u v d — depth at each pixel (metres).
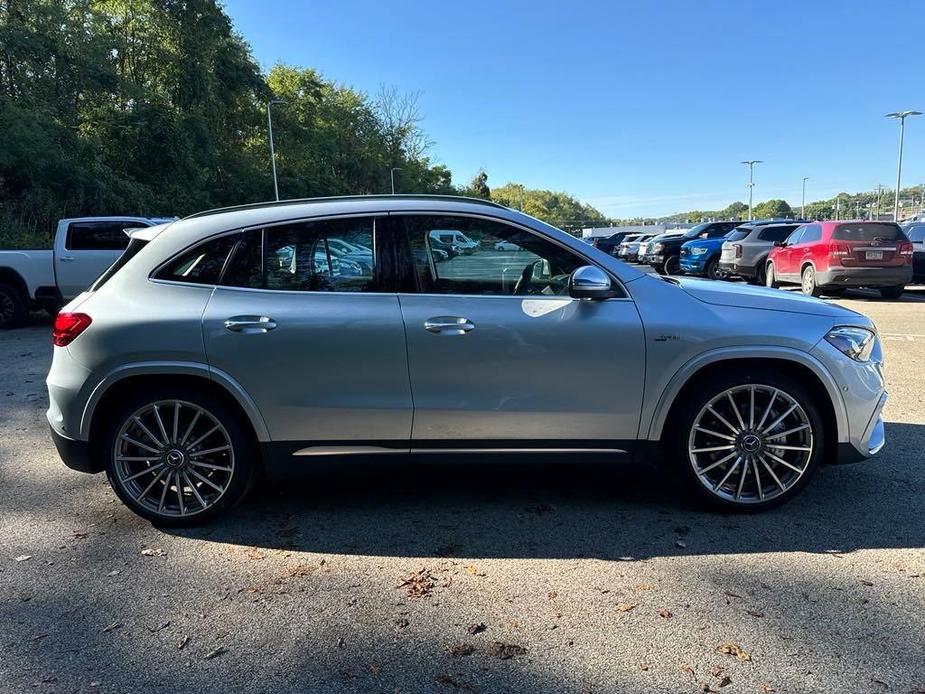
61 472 4.66
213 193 42.06
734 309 3.70
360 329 3.54
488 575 3.16
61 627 2.79
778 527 3.60
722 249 18.23
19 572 3.26
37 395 6.89
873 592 2.94
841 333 3.67
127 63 39.66
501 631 2.71
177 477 3.70
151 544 3.55
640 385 3.61
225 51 44.31
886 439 5.05
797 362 3.60
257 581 3.15
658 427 3.67
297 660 2.55
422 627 2.75
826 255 13.45
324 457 3.67
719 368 3.68
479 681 2.42
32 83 26.47
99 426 3.70
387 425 3.62
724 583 3.04
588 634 2.68
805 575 3.10
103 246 11.67
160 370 3.54
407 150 74.94
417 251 3.64
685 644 2.60
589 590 3.01
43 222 25.11
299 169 56.09
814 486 4.15
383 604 2.93
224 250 3.65
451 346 3.56
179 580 3.16
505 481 4.36
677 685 2.37
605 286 3.48
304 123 62.88
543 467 4.58
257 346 3.53
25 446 5.25
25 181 24.34
